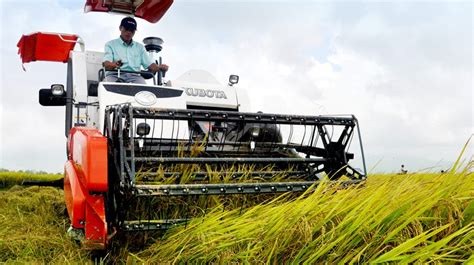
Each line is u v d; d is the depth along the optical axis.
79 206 4.02
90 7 7.78
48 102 7.28
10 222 5.48
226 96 6.65
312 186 4.11
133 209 4.31
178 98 5.79
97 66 7.38
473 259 2.57
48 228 5.18
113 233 4.00
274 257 3.23
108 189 4.29
